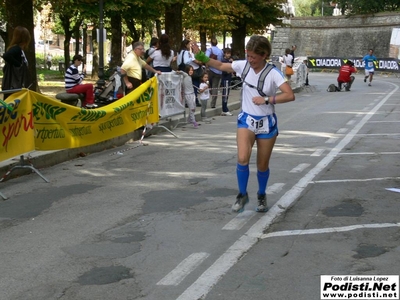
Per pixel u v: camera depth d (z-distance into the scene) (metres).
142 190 8.16
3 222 6.76
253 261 5.35
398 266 5.19
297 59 43.50
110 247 5.82
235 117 17.41
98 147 11.27
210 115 17.48
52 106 9.45
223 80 18.03
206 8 23.17
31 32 16.30
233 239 5.99
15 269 5.27
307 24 62.28
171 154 10.98
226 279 4.94
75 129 10.16
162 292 4.71
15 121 8.46
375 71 50.31
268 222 6.55
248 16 28.98
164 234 6.20
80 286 4.87
